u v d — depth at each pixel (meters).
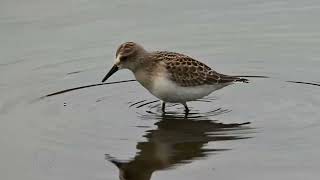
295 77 17.59
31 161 13.18
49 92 16.86
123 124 14.93
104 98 16.62
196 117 15.34
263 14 21.11
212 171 12.60
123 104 16.25
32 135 14.31
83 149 13.62
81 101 16.39
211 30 20.09
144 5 21.58
